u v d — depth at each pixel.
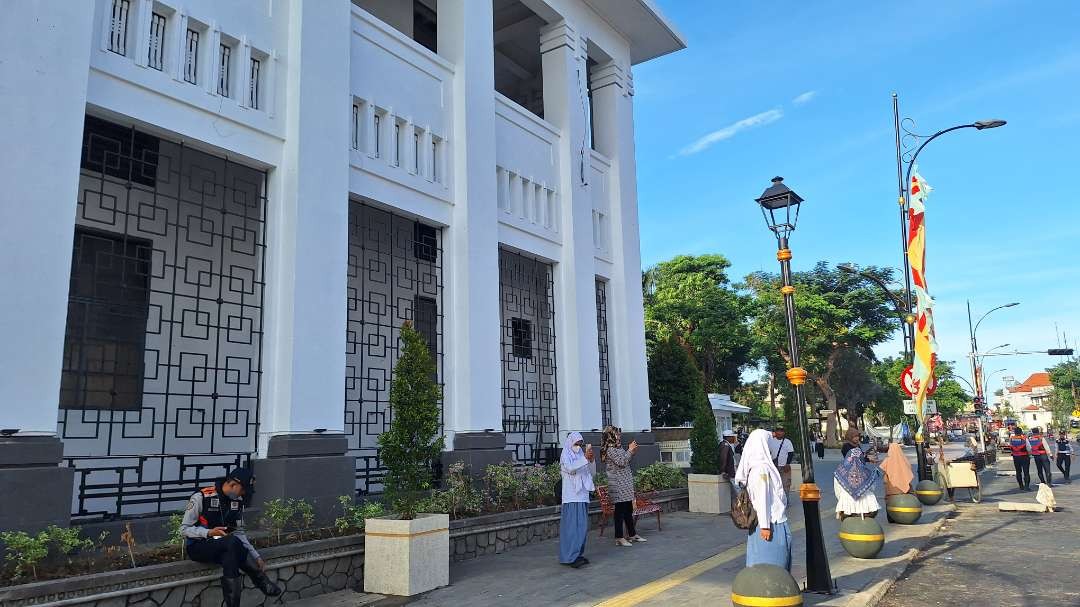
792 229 7.81
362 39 11.70
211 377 10.77
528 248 15.12
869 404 57.75
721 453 15.10
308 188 9.80
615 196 18.20
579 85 17.22
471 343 12.50
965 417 72.12
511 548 10.57
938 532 11.84
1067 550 10.09
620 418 17.16
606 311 17.72
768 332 49.22
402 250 14.12
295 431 9.16
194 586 6.61
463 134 13.16
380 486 12.33
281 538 7.92
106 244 9.89
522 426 16.22
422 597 7.66
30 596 5.45
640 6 18.00
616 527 10.74
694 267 47.16
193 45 9.26
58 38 7.34
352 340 12.86
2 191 6.78
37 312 6.90
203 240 10.86
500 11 18.56
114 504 9.54
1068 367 90.56
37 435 6.77
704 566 8.88
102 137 8.31
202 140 8.99
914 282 16.30
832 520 13.06
